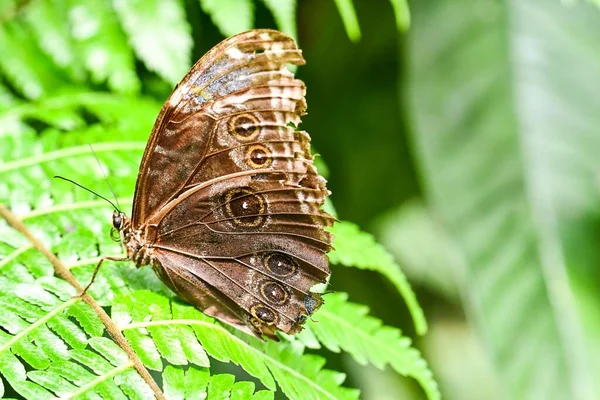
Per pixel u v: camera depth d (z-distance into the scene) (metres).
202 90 1.08
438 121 1.24
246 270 1.10
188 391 1.07
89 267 1.10
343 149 1.31
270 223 1.09
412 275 1.38
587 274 1.20
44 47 1.17
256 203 1.09
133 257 1.09
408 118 1.24
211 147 1.09
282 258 1.10
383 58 1.28
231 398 1.07
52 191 1.12
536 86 1.23
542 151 1.22
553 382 1.19
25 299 1.08
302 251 1.10
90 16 1.16
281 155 1.09
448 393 1.34
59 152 1.13
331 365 1.24
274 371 1.09
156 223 1.09
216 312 1.10
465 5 1.25
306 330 1.10
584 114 1.23
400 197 1.35
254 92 1.09
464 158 1.23
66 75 1.18
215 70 1.08
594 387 1.18
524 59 1.24
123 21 1.16
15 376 1.06
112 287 1.10
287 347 1.10
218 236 1.09
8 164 1.12
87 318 1.08
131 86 1.16
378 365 1.10
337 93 1.29
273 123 1.09
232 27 1.16
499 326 1.20
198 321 1.09
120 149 1.14
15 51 1.17
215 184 1.09
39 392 1.06
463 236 1.22
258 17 1.21
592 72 1.23
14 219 1.10
